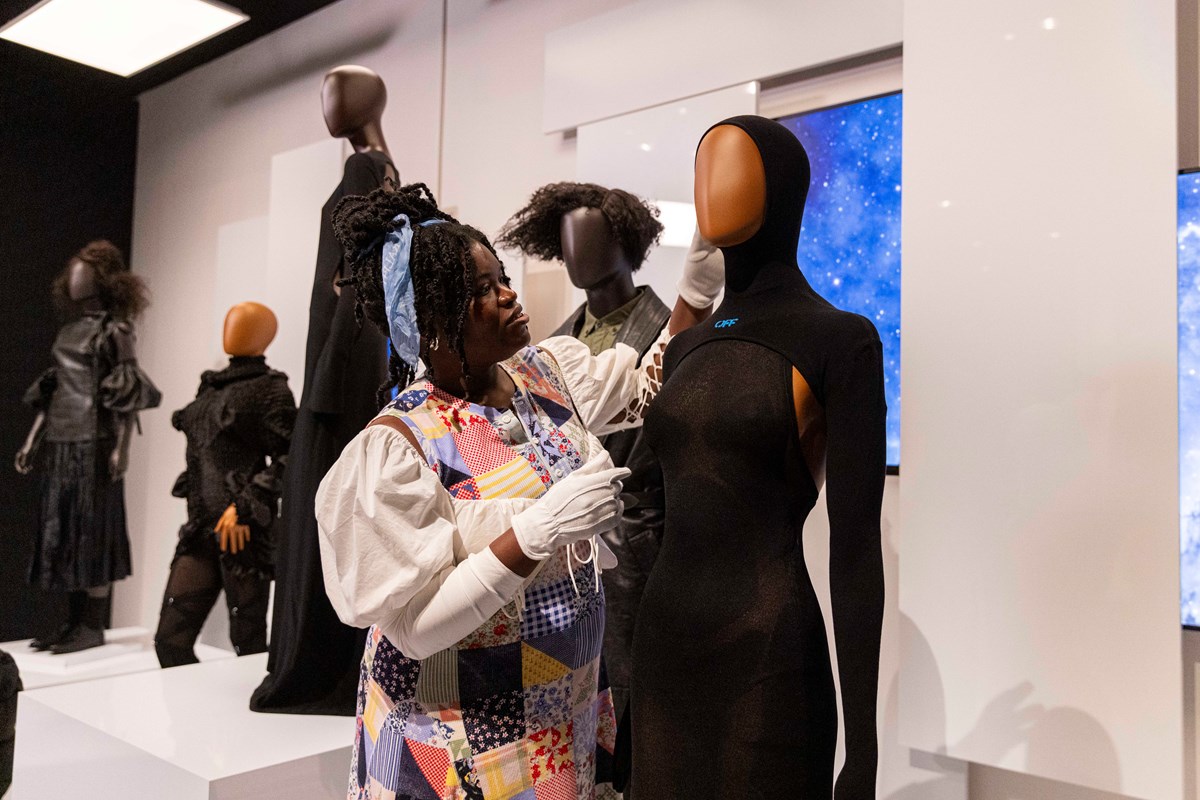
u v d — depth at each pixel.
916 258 2.20
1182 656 1.97
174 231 5.43
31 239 5.24
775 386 1.33
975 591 2.08
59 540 3.99
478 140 3.82
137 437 5.55
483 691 1.39
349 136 2.82
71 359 4.08
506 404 1.54
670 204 2.97
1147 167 1.92
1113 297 1.95
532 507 1.32
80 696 2.63
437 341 1.47
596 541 1.49
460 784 1.37
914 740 2.15
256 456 3.46
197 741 2.22
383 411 1.48
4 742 2.04
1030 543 2.02
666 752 1.34
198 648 4.16
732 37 2.90
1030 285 2.05
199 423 3.46
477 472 1.42
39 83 5.29
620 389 1.75
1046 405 2.02
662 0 3.07
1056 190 2.02
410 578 1.28
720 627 1.31
